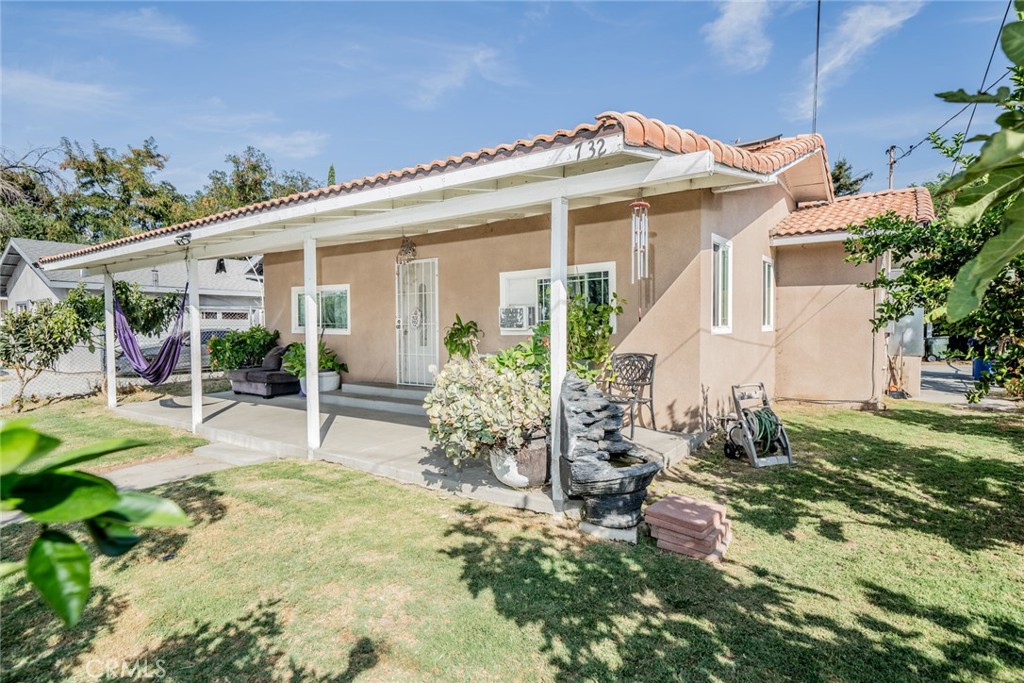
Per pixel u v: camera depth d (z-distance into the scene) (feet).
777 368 32.50
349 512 15.48
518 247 27.37
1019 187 3.48
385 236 28.30
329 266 37.01
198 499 16.76
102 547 2.50
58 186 81.41
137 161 100.12
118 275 56.65
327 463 20.67
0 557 13.38
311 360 21.24
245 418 28.25
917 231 13.24
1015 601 10.52
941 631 9.60
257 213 19.60
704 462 19.93
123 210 97.30
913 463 19.52
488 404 15.84
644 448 19.77
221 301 66.39
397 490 17.39
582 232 24.97
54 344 35.65
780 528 14.08
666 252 22.63
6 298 69.05
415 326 32.60
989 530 13.76
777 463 19.52
